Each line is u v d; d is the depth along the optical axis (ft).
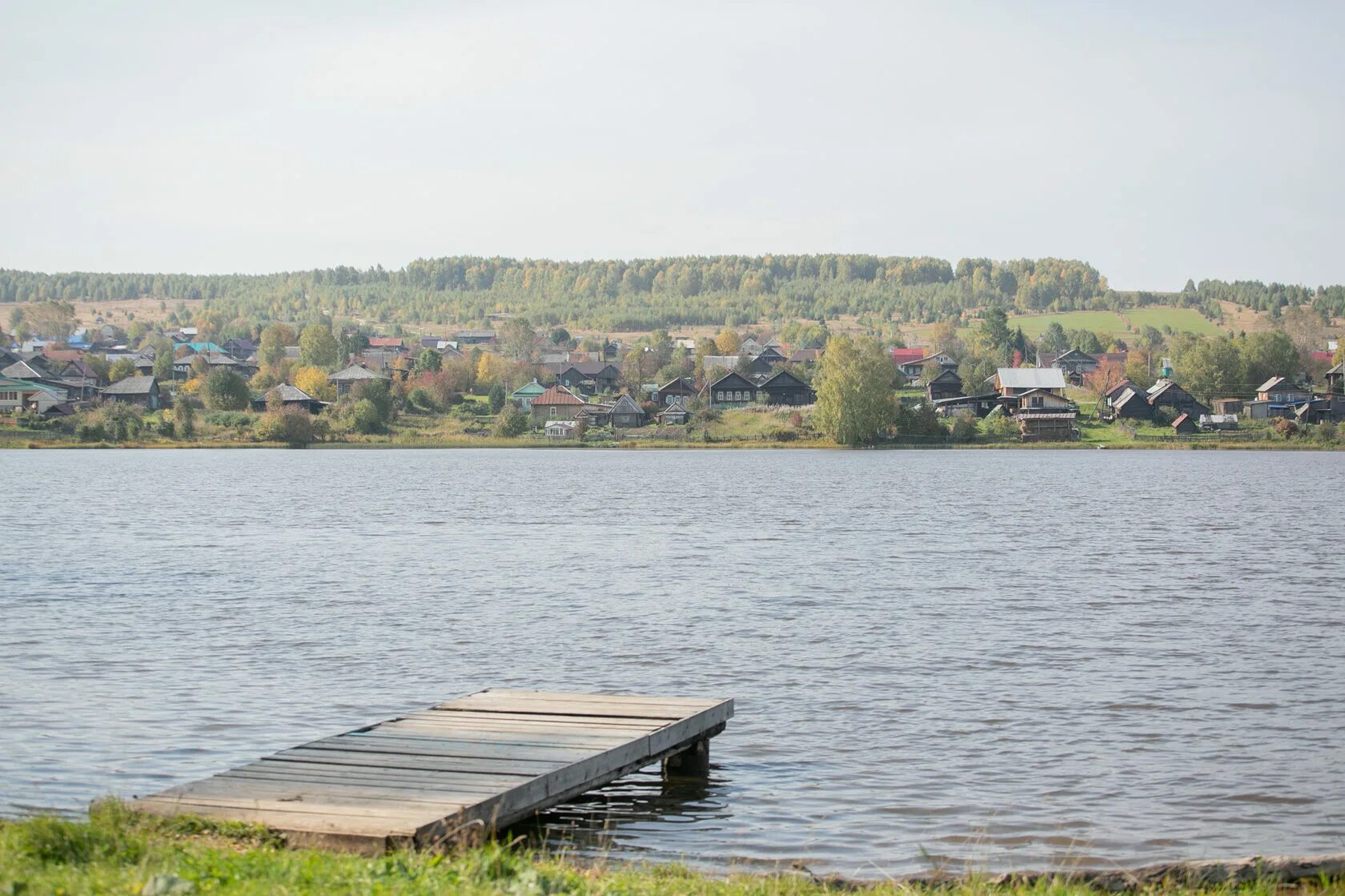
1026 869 60.18
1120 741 83.51
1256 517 258.37
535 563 180.86
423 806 57.57
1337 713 91.04
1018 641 118.11
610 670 105.91
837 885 52.75
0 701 92.84
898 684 100.27
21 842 46.09
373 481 391.86
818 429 643.45
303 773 63.41
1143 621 129.90
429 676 103.50
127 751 79.56
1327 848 64.28
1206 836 65.92
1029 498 315.17
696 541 211.61
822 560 184.24
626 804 69.97
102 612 135.54
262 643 117.19
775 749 81.20
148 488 359.25
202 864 44.93
